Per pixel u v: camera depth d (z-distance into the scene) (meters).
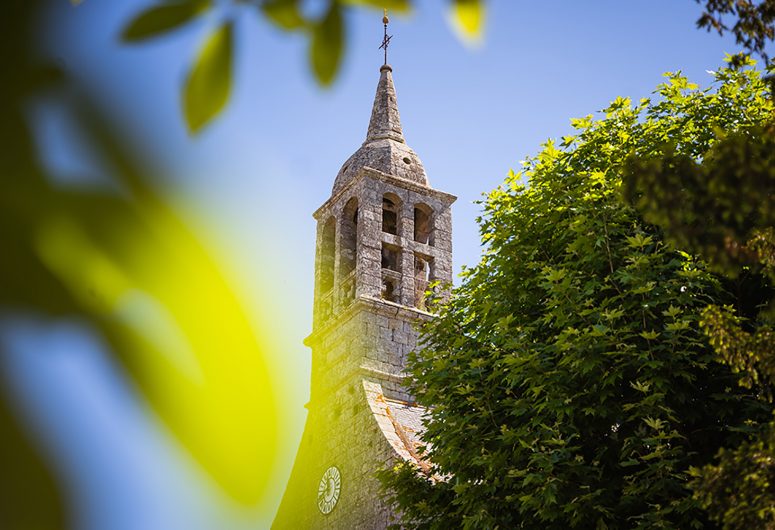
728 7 9.33
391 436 29.38
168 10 1.01
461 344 18.69
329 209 36.31
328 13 1.10
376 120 38.47
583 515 14.40
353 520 29.00
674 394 14.94
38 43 0.92
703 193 8.67
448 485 18.53
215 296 0.95
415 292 34.03
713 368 15.80
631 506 14.98
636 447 14.98
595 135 19.52
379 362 31.86
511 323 18.23
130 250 0.93
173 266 0.94
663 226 9.18
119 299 0.92
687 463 15.19
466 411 18.06
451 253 35.19
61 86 0.93
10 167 0.91
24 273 0.89
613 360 15.56
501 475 16.20
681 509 13.69
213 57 1.04
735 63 9.91
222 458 0.92
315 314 34.78
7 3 0.91
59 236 0.92
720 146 8.70
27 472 0.82
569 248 16.53
